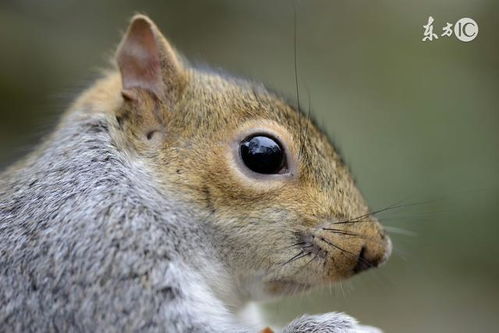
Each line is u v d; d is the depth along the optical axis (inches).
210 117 38.3
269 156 38.1
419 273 56.1
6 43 56.3
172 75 38.4
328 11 66.6
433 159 57.6
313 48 64.9
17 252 37.8
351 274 38.4
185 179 38.1
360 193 38.7
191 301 37.7
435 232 56.8
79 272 37.6
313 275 38.2
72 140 38.2
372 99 60.8
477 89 61.7
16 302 37.7
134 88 38.3
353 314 52.3
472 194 56.6
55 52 57.7
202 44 63.9
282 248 38.1
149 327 37.5
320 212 38.2
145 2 63.3
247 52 63.5
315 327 38.0
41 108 54.5
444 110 60.4
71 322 37.5
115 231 37.7
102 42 59.8
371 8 66.9
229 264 38.1
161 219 37.9
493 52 63.7
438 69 63.3
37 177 38.1
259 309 39.8
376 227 38.5
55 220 37.8
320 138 38.5
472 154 58.3
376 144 57.0
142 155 38.1
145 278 37.6
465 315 53.6
